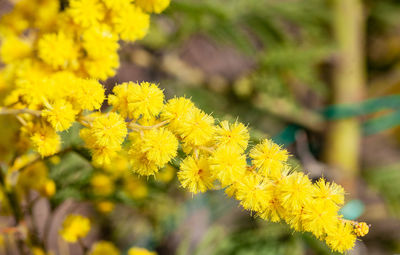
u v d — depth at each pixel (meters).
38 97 0.23
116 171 0.28
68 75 0.24
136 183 0.29
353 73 0.45
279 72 0.42
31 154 0.27
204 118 0.22
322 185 0.22
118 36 0.25
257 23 0.40
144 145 0.22
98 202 0.30
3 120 0.25
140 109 0.22
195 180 0.22
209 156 0.22
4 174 0.26
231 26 0.39
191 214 0.38
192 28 0.38
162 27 0.39
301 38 0.45
